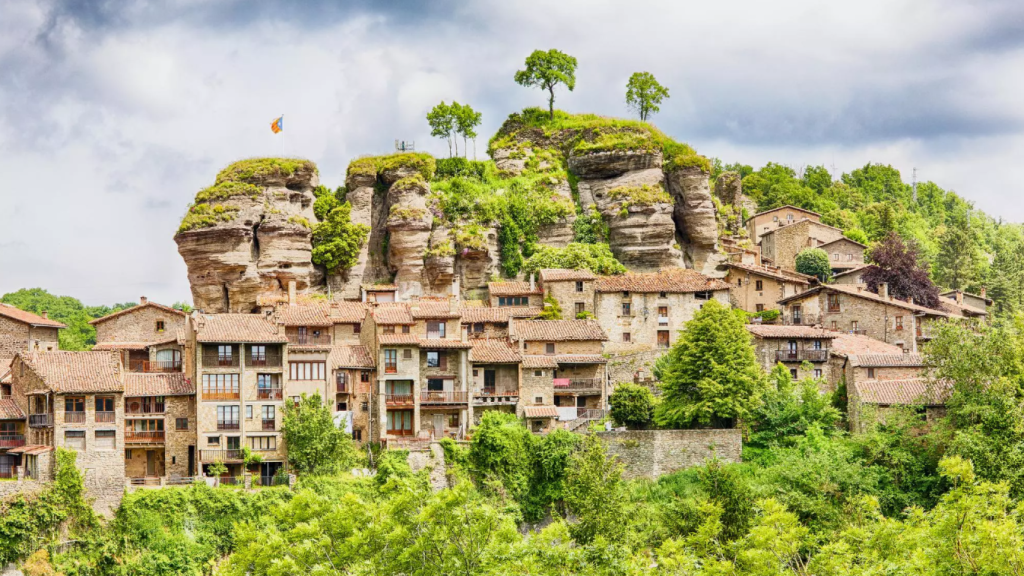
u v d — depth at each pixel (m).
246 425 106.81
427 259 146.38
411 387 113.88
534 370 117.94
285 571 69.50
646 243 152.12
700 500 93.62
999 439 98.06
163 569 93.06
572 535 93.19
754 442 109.19
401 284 145.75
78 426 99.31
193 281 139.50
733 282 152.00
